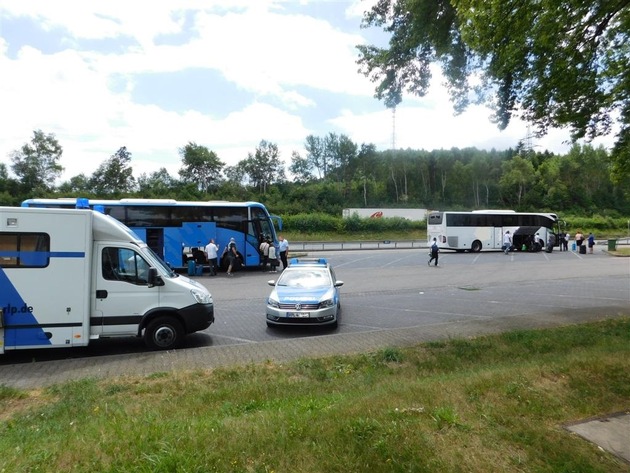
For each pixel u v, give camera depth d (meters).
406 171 102.94
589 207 95.62
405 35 11.86
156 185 79.94
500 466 3.33
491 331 9.61
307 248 42.69
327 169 106.19
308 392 5.72
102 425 4.22
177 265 22.11
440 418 3.94
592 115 10.34
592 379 5.40
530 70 9.29
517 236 39.12
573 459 3.51
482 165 99.00
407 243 50.22
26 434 4.33
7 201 61.47
